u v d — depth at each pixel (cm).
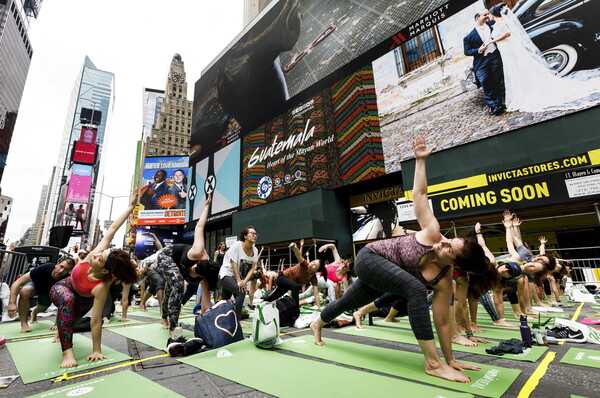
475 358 295
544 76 1272
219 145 2969
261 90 2645
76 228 5938
